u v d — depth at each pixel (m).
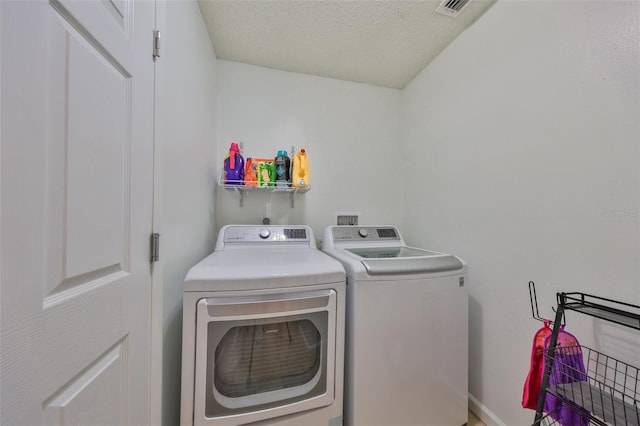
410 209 2.09
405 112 2.18
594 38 0.89
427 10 1.37
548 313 1.03
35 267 0.41
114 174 0.62
